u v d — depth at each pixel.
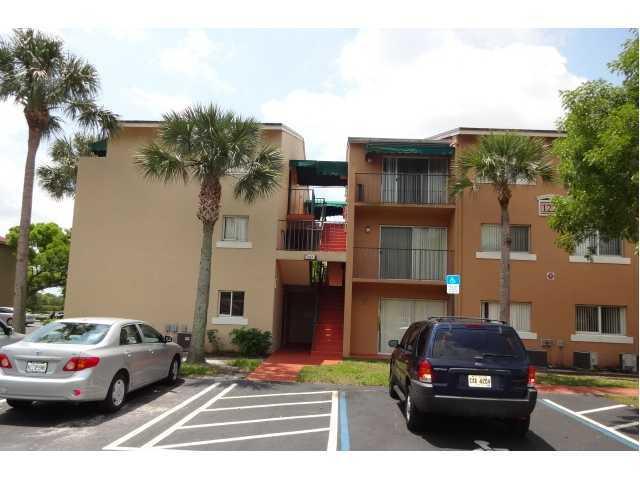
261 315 16.52
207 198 13.59
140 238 17.09
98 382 7.57
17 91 14.59
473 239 16.67
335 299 18.98
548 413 8.98
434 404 6.50
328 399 9.44
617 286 16.39
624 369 15.59
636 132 8.51
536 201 16.81
